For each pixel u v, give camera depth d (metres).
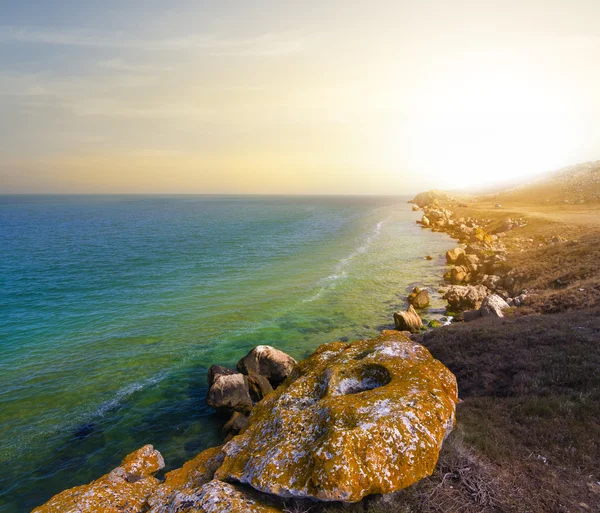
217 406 17.89
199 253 64.19
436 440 7.65
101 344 26.56
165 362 23.88
